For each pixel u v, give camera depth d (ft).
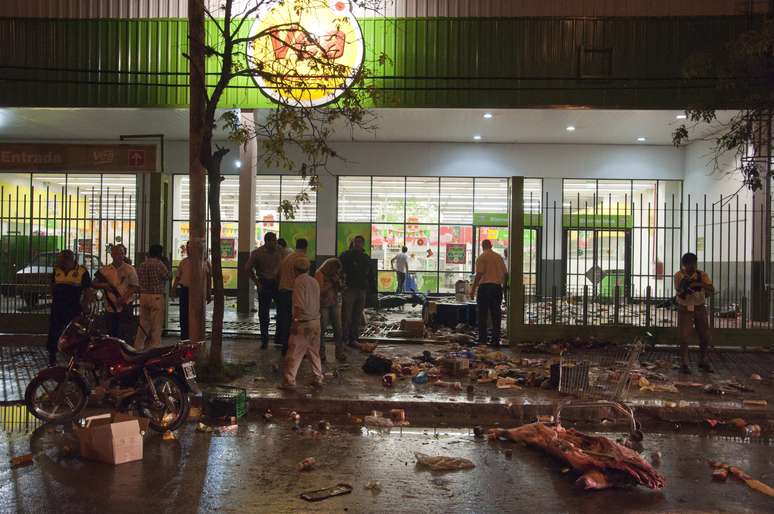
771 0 51.16
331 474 18.43
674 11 53.98
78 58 56.80
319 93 51.62
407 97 55.21
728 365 35.53
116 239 42.98
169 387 22.82
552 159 78.84
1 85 57.00
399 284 74.84
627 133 70.95
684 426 24.97
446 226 80.23
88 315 24.85
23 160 42.19
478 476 18.42
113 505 15.85
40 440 21.58
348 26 53.11
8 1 56.95
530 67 54.80
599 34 54.49
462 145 79.20
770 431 24.31
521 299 41.16
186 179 79.05
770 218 47.91
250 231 60.49
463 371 31.14
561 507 16.08
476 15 55.01
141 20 56.49
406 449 21.13
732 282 61.77
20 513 15.28
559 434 20.56
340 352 35.04
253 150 60.70
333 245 79.82
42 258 51.60
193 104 31.27
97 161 42.37
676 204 78.38
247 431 23.18
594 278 42.93
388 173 79.51
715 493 17.25
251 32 52.49
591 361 34.83
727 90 41.01
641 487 17.66
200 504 15.96
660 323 44.78
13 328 41.96
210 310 63.26
